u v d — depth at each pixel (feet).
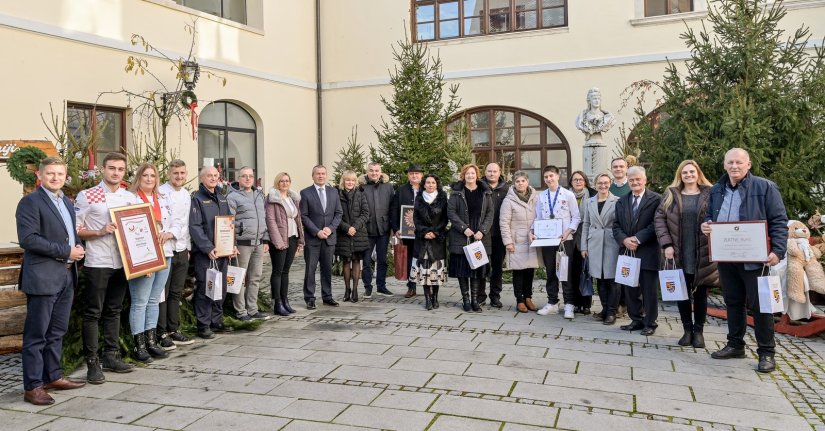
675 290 18.01
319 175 24.64
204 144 40.75
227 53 41.29
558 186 23.26
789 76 26.27
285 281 23.56
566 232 22.74
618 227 20.52
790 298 20.02
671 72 28.25
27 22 29.71
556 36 43.37
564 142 43.55
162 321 18.38
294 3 47.24
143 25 35.70
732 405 13.66
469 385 14.96
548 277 23.59
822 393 14.58
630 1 41.32
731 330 17.39
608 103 41.93
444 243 24.47
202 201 19.65
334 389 14.76
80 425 12.82
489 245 23.76
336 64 49.55
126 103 34.73
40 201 14.19
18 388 15.40
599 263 21.48
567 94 43.14
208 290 19.29
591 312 23.76
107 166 15.90
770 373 16.02
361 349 18.42
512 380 15.34
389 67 47.78
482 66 45.60
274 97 45.21
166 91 36.88
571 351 18.10
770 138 25.22
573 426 12.42
